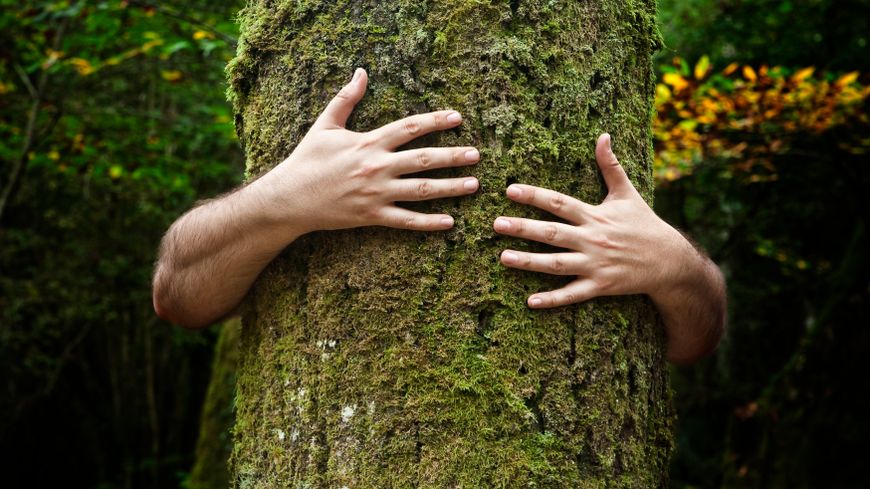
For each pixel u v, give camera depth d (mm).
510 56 1591
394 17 1610
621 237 1599
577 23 1628
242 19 1712
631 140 1675
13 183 5371
